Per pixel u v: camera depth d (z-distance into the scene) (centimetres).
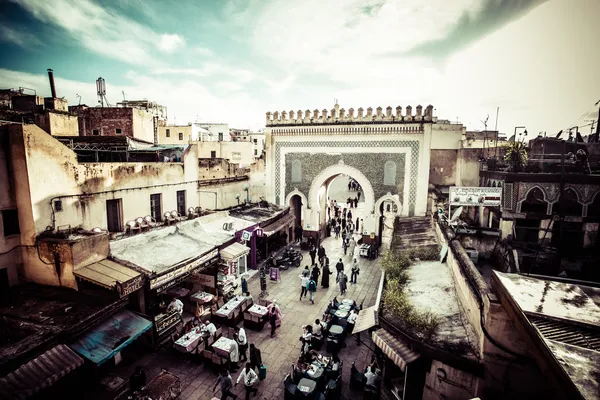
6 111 1925
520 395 620
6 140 979
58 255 1003
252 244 1831
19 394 669
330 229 2706
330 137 2202
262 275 1559
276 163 2391
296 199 2508
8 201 999
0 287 1003
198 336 1079
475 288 750
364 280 1755
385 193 2111
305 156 2294
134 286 1016
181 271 1196
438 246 1338
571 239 1268
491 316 630
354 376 955
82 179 1136
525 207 1291
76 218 1123
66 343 834
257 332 1245
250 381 913
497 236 1286
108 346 885
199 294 1355
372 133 2086
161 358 1070
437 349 691
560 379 406
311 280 1493
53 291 1013
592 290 607
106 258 1104
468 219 1700
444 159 2136
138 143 1927
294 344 1176
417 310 852
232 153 3628
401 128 2019
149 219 1383
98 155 1570
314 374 907
